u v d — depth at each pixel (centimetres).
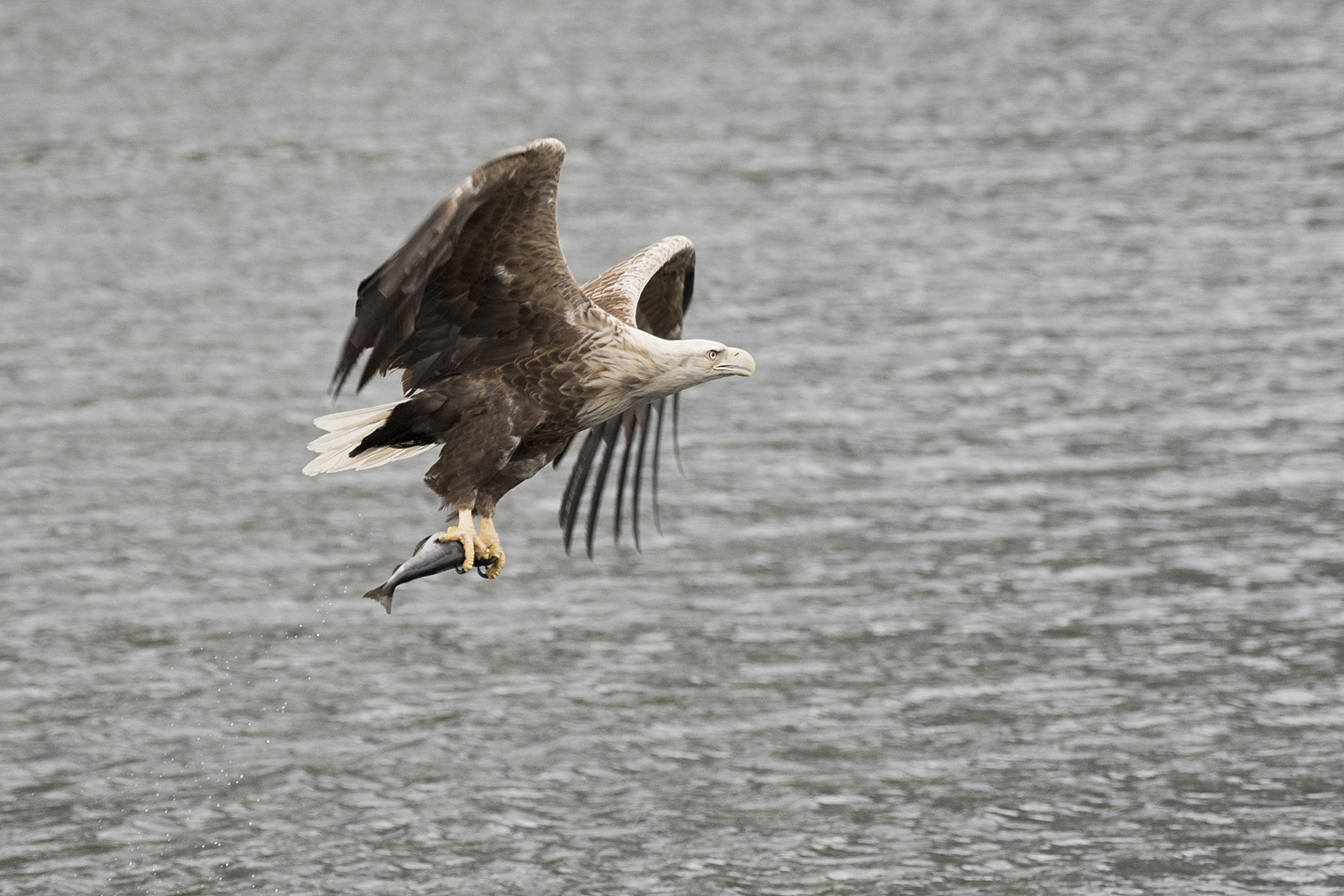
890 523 2136
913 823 1490
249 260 3434
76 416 2477
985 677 1741
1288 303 3052
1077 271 3300
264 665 1772
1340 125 4509
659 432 1138
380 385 2664
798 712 1680
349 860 1442
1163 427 2452
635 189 4075
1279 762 1577
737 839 1467
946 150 4425
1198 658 1778
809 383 2677
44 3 6812
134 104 5059
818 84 5362
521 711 1684
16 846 1452
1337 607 1884
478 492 926
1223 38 5819
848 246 3538
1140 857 1432
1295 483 2244
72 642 1805
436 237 826
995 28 6231
